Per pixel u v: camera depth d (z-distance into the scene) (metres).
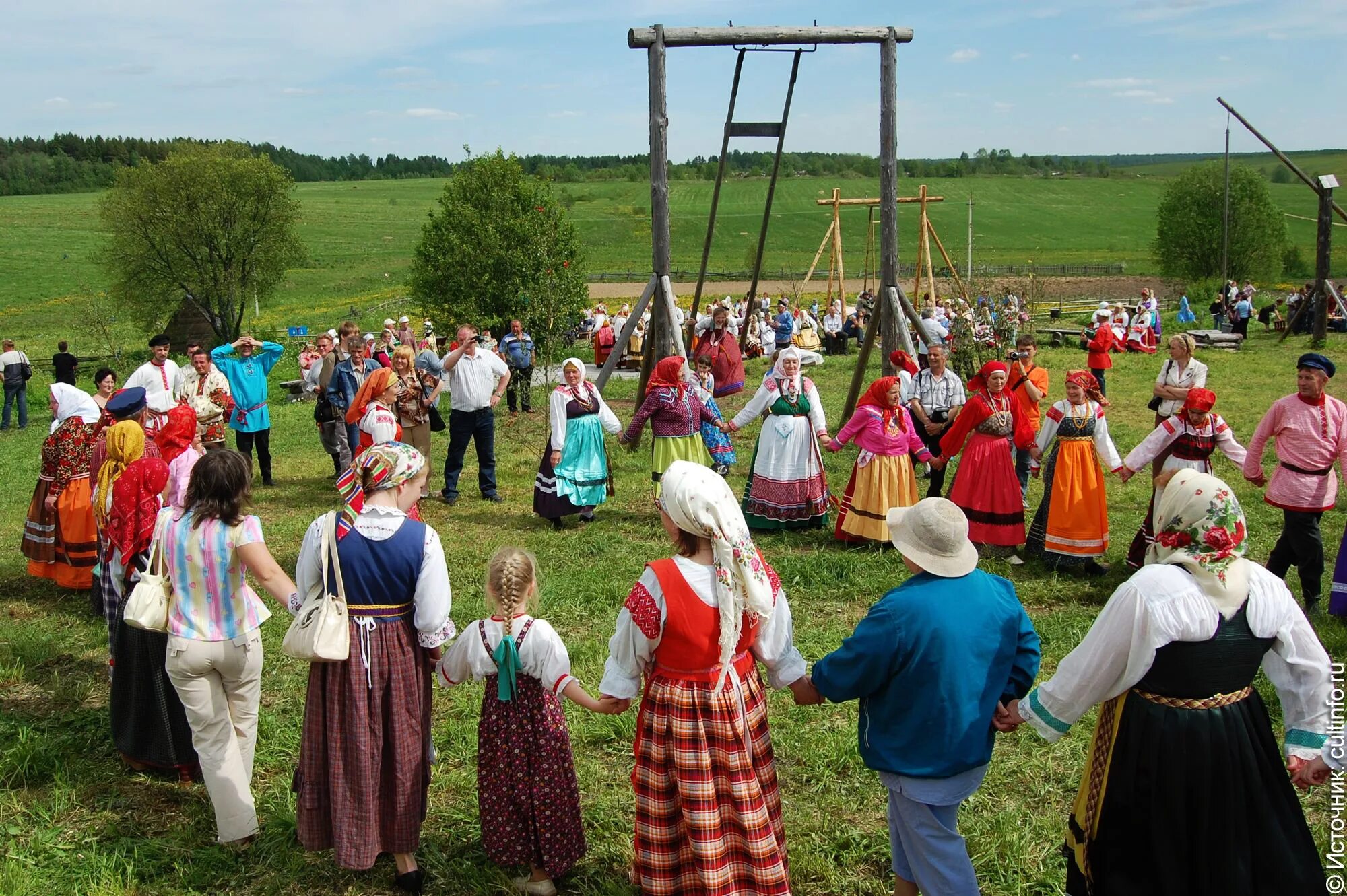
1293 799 3.29
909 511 3.64
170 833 4.62
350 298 61.19
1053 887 4.12
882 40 11.52
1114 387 18.72
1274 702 5.68
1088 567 8.06
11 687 6.20
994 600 3.54
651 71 11.05
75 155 172.75
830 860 4.32
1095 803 3.38
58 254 76.38
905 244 91.06
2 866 4.32
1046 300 45.59
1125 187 134.75
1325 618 6.84
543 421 16.34
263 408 11.89
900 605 3.47
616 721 5.51
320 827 4.05
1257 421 14.46
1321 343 23.62
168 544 4.41
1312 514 6.93
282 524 10.08
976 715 3.46
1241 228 52.97
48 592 8.16
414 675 4.09
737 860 3.60
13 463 15.56
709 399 9.72
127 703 5.03
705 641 3.57
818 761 5.09
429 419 11.21
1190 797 3.17
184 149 42.00
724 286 58.72
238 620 4.46
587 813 4.69
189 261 42.12
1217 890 3.17
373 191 146.88
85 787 5.00
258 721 5.22
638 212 110.38
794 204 115.75
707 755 3.56
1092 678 3.28
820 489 9.42
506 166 32.19
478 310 31.41
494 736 4.07
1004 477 8.28
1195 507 3.22
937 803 3.46
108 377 9.44
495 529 9.69
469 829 4.60
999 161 184.88
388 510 4.03
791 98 11.80
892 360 10.57
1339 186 23.17
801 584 7.91
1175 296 47.91
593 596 7.57
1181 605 3.14
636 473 12.09
